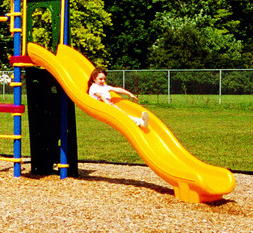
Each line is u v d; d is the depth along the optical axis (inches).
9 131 662.5
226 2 1958.7
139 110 321.4
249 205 274.2
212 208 263.7
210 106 1120.2
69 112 340.5
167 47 1488.7
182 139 596.7
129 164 412.8
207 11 1886.1
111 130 687.7
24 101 1176.2
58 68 312.2
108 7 1862.7
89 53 1599.4
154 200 277.3
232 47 1702.8
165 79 1219.9
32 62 331.3
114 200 273.9
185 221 231.5
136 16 1889.8
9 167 386.3
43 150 350.9
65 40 342.0
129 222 226.5
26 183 322.0
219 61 1467.8
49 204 260.1
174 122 802.8
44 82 345.7
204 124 773.3
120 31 1883.6
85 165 407.8
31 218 231.8
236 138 605.6
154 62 1486.2
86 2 1534.2
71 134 342.3
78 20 1521.9
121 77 1225.4
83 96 299.1
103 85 324.8
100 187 309.4
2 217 233.0
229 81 1201.4
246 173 382.9
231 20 1988.2
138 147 284.4
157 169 281.9
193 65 1448.1
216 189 265.0
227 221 235.6
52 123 349.7
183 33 1471.5
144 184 324.2
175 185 280.5
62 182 325.1
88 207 254.2
